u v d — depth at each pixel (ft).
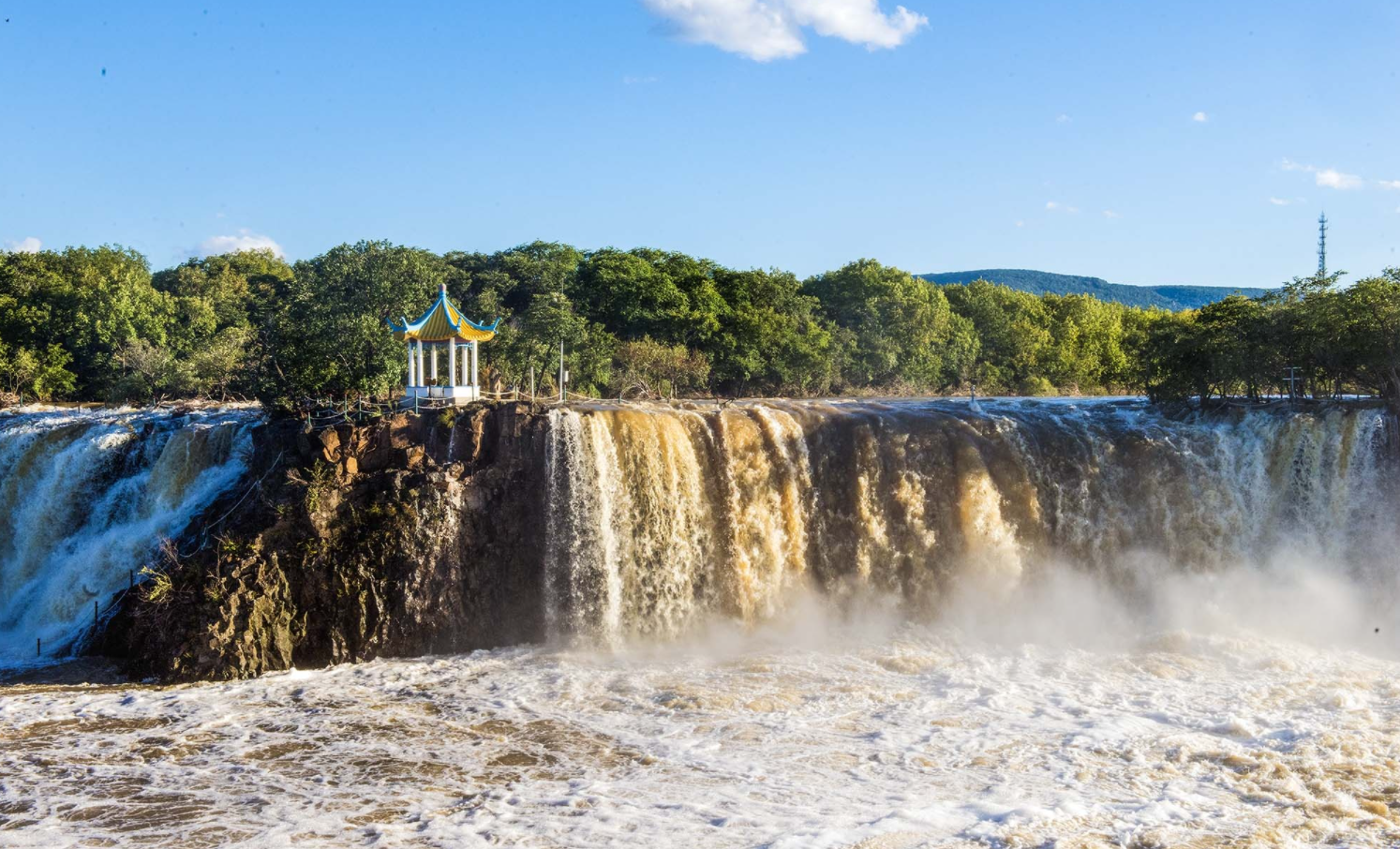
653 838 103.30
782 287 401.90
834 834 102.83
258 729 134.62
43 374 351.25
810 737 130.72
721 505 179.83
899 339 417.69
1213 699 141.90
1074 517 187.32
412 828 106.32
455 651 169.58
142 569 180.96
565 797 113.60
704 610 177.06
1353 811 107.04
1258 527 186.80
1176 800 110.11
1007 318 478.59
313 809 111.34
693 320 355.77
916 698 144.56
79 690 151.02
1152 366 228.43
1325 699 140.15
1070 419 203.10
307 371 213.46
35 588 198.18
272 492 176.04
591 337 307.37
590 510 172.96
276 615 161.48
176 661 155.02
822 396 378.53
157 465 203.41
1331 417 185.88
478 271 410.72
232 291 484.74
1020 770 119.14
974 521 182.80
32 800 113.19
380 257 229.66
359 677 156.35
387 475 173.27
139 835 105.19
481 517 173.99
